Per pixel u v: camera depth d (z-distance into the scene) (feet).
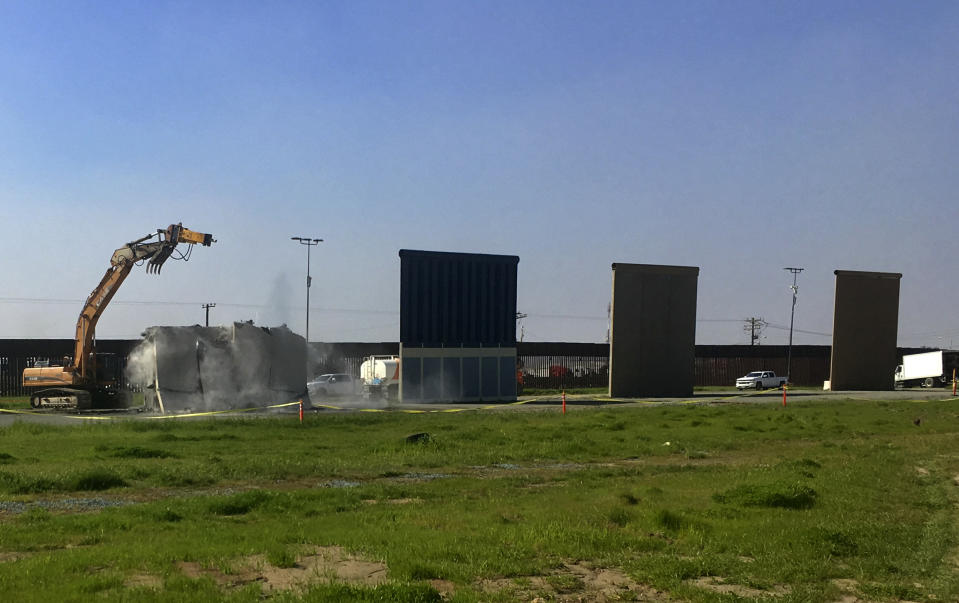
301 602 25.26
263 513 41.68
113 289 121.19
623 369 164.25
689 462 68.33
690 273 168.86
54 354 176.86
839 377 193.67
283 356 125.49
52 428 85.20
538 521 39.75
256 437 79.56
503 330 154.92
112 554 31.07
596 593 28.78
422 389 146.72
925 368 245.86
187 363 116.16
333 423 93.97
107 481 50.03
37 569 28.50
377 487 50.75
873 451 73.97
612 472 59.93
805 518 42.14
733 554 34.76
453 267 151.02
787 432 91.50
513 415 111.04
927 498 49.88
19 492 47.52
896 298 197.36
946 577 32.12
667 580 30.09
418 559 31.37
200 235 121.70
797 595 28.78
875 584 30.86
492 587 28.81
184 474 53.72
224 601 25.21
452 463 64.03
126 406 126.72
